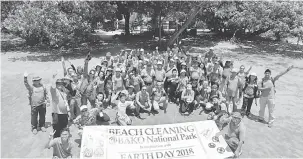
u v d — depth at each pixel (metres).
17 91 12.80
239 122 7.61
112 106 11.05
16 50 23.11
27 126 9.39
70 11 18.12
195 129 8.30
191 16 21.92
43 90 8.78
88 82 9.89
